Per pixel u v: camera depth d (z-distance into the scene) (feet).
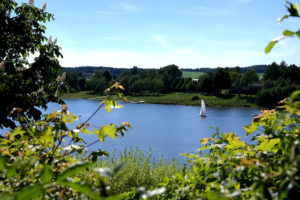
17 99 19.02
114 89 7.78
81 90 552.00
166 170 23.20
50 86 22.48
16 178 5.78
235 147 6.84
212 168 6.35
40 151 6.70
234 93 466.70
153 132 155.63
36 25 22.79
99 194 3.10
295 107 4.03
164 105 384.68
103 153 6.64
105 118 216.54
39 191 3.02
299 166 3.26
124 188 19.40
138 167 22.49
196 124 192.75
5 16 20.59
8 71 20.10
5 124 18.51
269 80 384.47
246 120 217.15
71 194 5.62
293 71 387.96
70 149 6.70
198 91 517.55
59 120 6.91
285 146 4.53
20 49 22.16
